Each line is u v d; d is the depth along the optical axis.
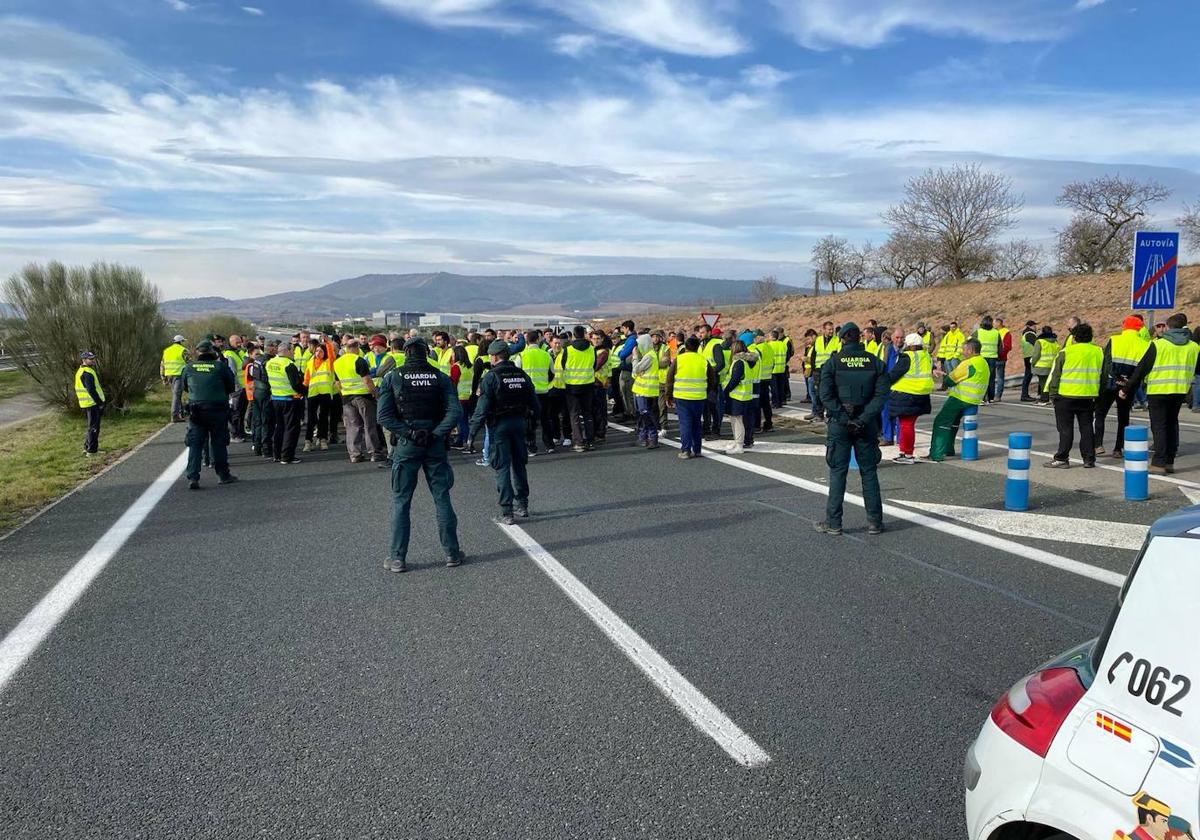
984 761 2.28
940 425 11.41
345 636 5.31
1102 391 11.43
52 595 6.25
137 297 22.34
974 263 53.03
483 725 4.07
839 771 3.59
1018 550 7.00
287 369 12.49
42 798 3.49
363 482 10.91
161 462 13.11
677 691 4.42
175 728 4.10
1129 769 1.89
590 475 11.13
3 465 13.16
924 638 5.10
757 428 15.67
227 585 6.42
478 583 6.39
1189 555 1.96
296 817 3.32
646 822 3.25
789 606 5.74
